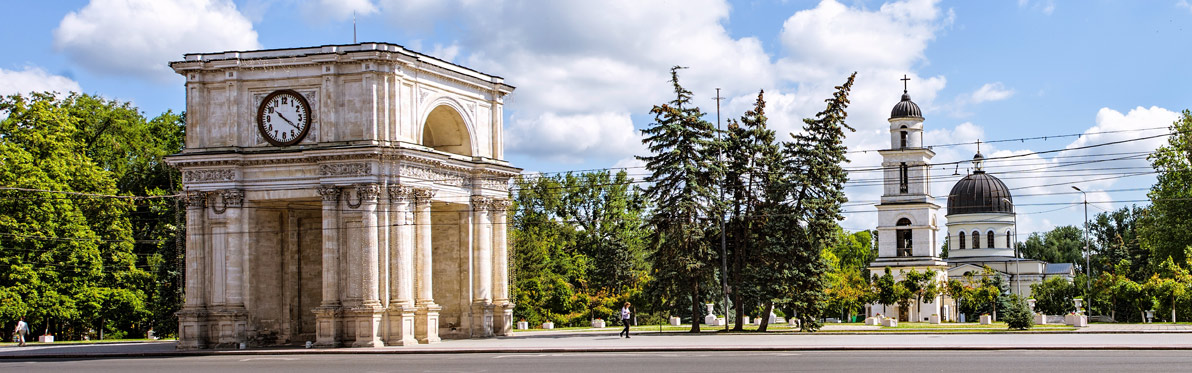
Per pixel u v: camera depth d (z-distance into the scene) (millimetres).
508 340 62281
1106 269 155250
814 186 71750
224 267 59750
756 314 81438
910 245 117938
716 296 98438
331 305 57562
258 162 59469
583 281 106312
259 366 46031
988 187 136750
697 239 70812
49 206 77125
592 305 97625
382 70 58469
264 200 60250
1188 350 45156
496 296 66812
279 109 59625
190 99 60625
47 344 72625
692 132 71812
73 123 87875
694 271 71500
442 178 62562
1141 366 37625
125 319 86562
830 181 71625
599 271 105312
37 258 77562
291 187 59281
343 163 57906
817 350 47812
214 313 59500
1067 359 40969
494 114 67438
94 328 91438
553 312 97125
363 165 57594
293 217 64375
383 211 57938
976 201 136500
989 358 41906
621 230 109125
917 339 55812
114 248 83250
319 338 57469
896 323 87000
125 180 91125
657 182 71938
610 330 79125
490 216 66812
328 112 58812
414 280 59688
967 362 40125
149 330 93000
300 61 59031
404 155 58125
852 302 102625
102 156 90375
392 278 58125
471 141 65312
